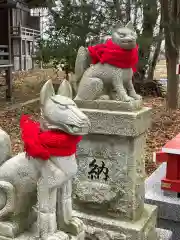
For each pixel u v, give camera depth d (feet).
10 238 7.43
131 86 9.90
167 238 10.53
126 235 9.47
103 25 31.30
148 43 27.89
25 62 69.67
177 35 30.19
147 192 12.34
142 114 9.53
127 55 9.37
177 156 11.73
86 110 9.57
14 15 65.98
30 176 7.23
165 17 28.99
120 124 9.25
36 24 73.61
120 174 9.66
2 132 7.63
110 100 9.58
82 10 30.63
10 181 7.32
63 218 7.57
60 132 6.93
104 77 9.60
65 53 29.86
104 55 9.50
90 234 9.80
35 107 33.47
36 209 7.86
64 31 31.17
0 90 43.68
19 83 47.39
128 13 32.78
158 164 18.19
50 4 32.40
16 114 30.32
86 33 30.14
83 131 6.75
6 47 38.83
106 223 9.68
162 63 92.27
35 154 6.86
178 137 13.28
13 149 20.63
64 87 7.28
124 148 9.52
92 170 10.01
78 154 10.09
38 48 32.99
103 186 9.77
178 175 11.87
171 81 31.81
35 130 7.00
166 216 11.73
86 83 9.71
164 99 38.52
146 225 9.91
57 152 6.91
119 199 9.76
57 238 7.00
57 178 6.97
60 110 6.77
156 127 25.86
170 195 12.00
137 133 9.26
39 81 47.98
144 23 33.35
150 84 41.06
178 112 30.71
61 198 7.50
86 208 10.20
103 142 9.76
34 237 7.48
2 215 7.39
